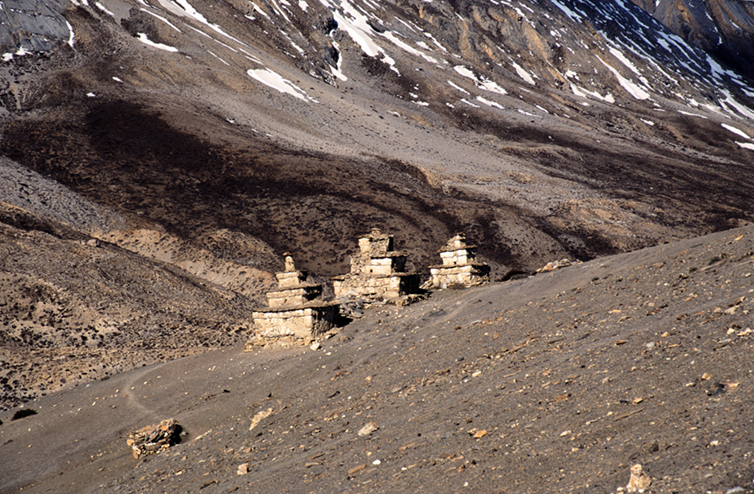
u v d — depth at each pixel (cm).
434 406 1160
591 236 9206
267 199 8694
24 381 2920
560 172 13862
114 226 7112
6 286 3912
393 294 2681
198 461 1327
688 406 771
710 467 601
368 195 9344
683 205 11512
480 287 2741
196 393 2045
